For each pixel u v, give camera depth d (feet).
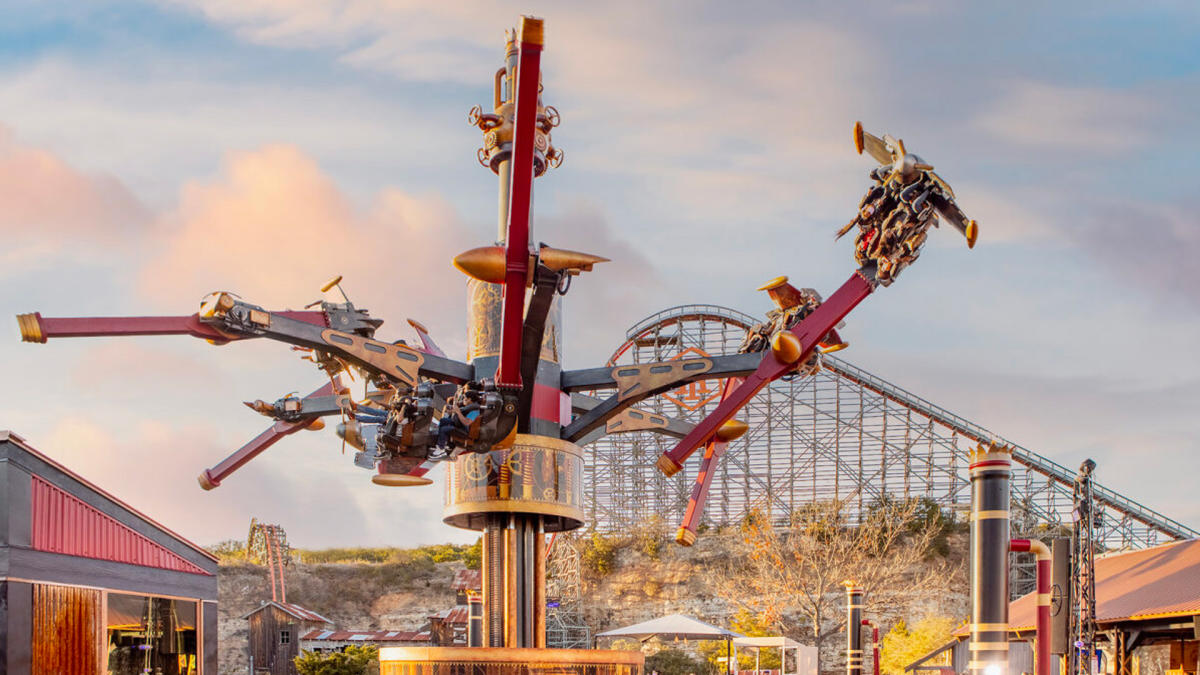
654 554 419.74
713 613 393.50
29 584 95.40
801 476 391.45
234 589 462.60
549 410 93.71
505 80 95.55
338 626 458.91
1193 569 146.72
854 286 91.56
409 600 473.26
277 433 109.29
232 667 418.31
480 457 91.76
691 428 105.40
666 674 315.58
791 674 257.34
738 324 356.18
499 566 93.81
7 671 91.66
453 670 82.69
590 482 407.44
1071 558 117.70
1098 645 158.20
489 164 96.84
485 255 70.64
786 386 387.96
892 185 87.51
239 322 82.94
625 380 94.84
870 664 320.09
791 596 359.66
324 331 87.25
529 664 83.25
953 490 390.42
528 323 77.92
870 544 375.86
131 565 111.96
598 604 412.98
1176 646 147.95
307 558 532.32
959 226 87.97
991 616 94.63
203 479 109.50
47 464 99.35
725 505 414.21
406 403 78.69
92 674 104.12
